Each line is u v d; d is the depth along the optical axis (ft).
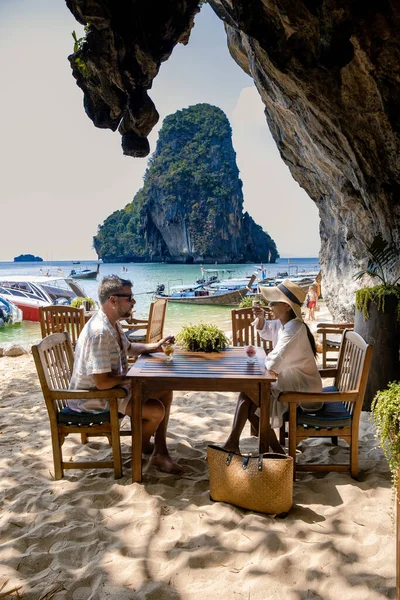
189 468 11.19
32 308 58.70
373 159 17.39
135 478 10.36
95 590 7.09
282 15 14.51
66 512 9.20
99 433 10.64
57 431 10.64
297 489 9.96
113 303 10.88
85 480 10.64
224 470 9.32
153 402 10.89
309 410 10.75
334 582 7.08
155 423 11.01
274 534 8.20
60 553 7.98
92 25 20.53
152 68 22.25
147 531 8.54
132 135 25.66
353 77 15.38
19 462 11.85
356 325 15.92
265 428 10.19
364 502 9.32
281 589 7.00
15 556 7.95
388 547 7.84
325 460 11.45
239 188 414.82
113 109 24.30
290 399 10.08
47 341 11.19
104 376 10.25
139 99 23.21
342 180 22.12
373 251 15.85
